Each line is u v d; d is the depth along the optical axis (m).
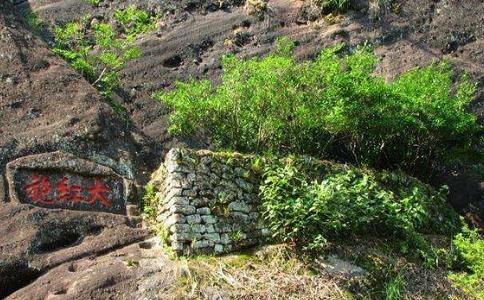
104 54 10.20
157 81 10.76
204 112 8.85
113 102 9.95
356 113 8.67
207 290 6.41
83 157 7.85
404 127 9.23
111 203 7.67
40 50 8.96
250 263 6.99
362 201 7.88
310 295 6.68
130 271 6.55
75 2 11.90
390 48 11.37
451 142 9.61
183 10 11.86
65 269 6.59
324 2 11.84
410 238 8.03
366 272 7.23
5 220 6.79
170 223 7.18
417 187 8.80
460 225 9.48
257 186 7.90
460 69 10.93
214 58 11.23
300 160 8.20
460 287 7.49
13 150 7.45
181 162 7.46
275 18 11.80
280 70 8.66
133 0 11.98
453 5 11.70
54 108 8.20
